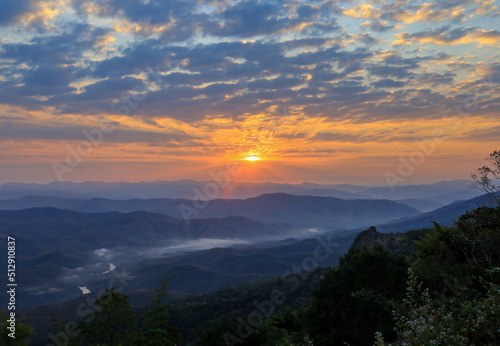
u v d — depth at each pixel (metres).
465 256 9.06
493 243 8.56
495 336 4.84
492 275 7.43
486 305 5.48
